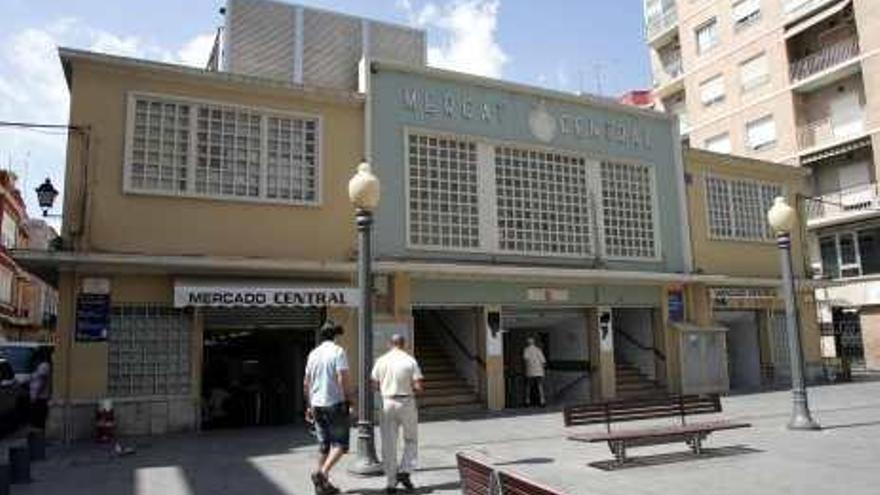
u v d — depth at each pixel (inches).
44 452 437.1
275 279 593.9
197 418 559.8
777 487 328.2
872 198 1263.5
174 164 574.6
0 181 1526.8
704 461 398.9
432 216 675.4
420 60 784.9
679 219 834.2
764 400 716.0
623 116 811.4
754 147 1444.4
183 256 548.4
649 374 818.8
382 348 631.8
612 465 393.1
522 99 744.3
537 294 730.8
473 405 689.6
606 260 768.9
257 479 366.9
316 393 336.5
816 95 1365.7
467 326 722.8
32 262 517.3
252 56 700.0
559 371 815.1
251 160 603.2
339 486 348.8
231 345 692.7
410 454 342.6
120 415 536.7
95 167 548.4
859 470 360.5
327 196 626.8
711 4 1557.6
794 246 951.6
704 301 840.9
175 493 335.9
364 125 651.5
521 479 203.2
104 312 538.9
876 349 1249.4
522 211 725.9
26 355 702.5
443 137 690.8
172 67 574.2
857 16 1272.1
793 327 526.9
